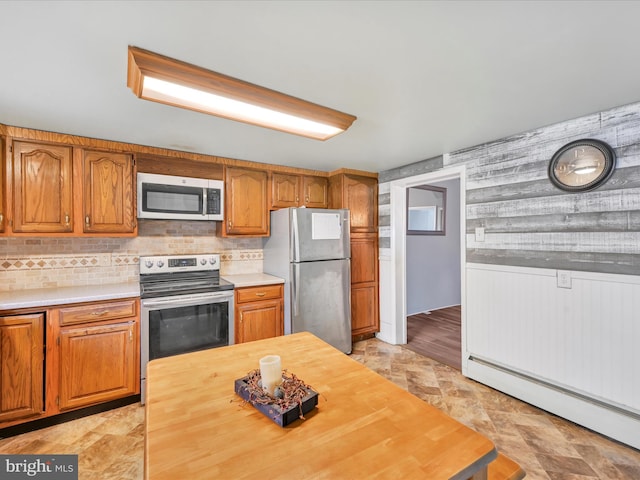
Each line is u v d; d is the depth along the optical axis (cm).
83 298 220
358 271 374
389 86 167
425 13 113
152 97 153
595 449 188
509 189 250
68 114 201
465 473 73
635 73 155
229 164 313
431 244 536
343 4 108
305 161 327
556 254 223
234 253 346
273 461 75
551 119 214
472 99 183
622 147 194
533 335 235
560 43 131
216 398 105
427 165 320
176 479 69
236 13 112
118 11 110
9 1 104
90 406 227
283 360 138
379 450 80
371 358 329
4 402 199
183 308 259
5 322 199
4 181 217
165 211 275
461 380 278
